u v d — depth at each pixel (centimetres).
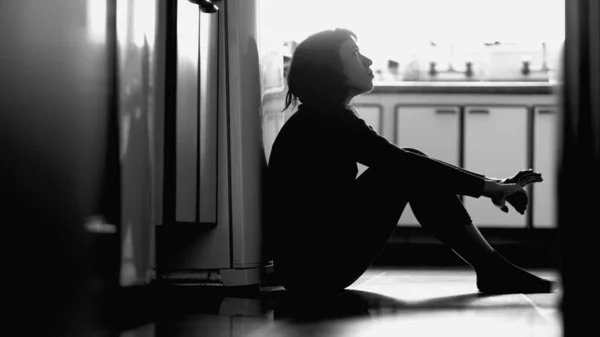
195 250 222
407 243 423
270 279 239
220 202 221
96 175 144
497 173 418
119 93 145
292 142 220
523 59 462
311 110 221
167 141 184
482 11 466
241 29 223
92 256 144
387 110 423
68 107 143
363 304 187
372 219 217
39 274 139
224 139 221
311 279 215
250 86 224
